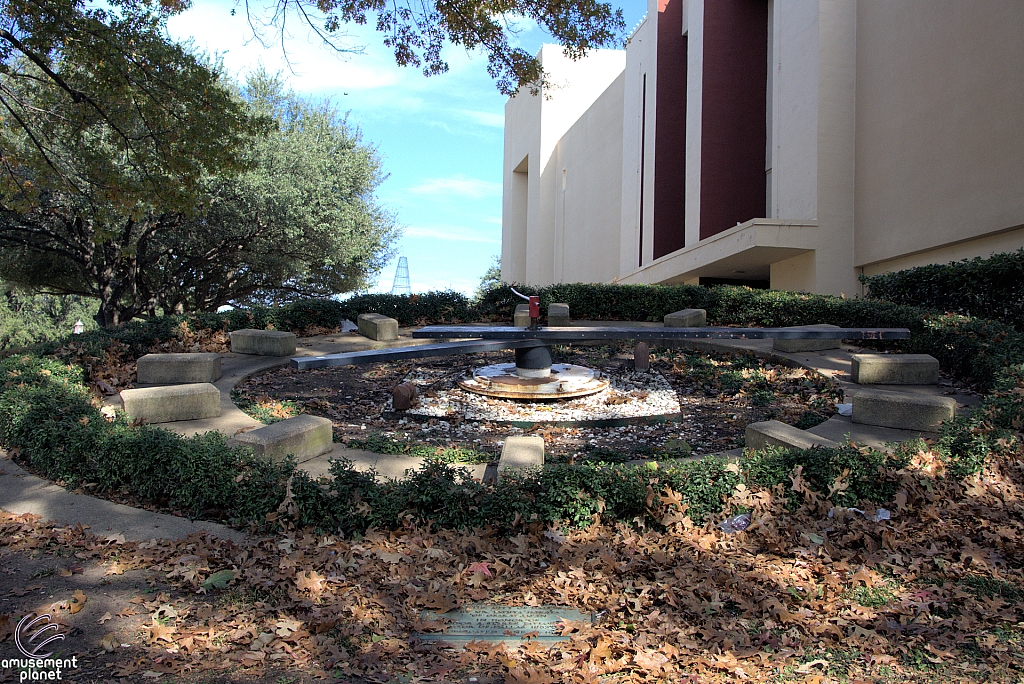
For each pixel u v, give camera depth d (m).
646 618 3.81
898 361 8.97
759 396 9.11
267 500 4.94
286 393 9.34
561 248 37.25
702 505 5.03
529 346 8.57
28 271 25.23
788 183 17.95
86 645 3.44
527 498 4.90
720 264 19.48
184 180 14.20
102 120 16.33
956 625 3.73
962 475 5.36
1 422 6.61
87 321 43.28
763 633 3.71
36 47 11.97
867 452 5.39
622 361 11.44
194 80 13.65
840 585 4.21
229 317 12.71
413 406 8.82
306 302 13.97
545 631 3.71
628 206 27.33
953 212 13.09
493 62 12.93
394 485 5.11
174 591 4.05
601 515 4.98
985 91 12.24
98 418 6.10
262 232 23.36
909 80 14.44
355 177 26.02
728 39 21.77
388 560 4.44
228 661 3.33
